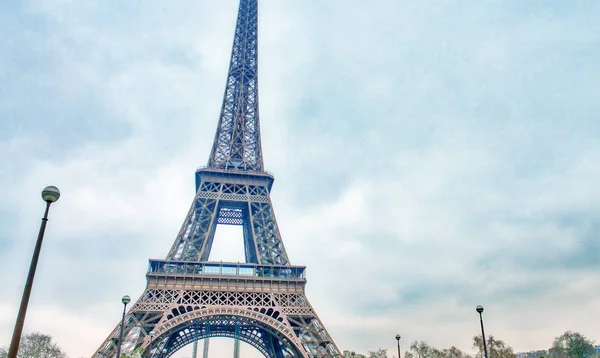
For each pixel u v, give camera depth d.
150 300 93.88
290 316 98.31
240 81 145.75
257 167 130.88
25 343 130.50
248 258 130.75
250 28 157.38
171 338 122.38
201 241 110.81
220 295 98.38
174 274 98.25
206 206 116.19
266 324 93.50
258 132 137.38
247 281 101.69
